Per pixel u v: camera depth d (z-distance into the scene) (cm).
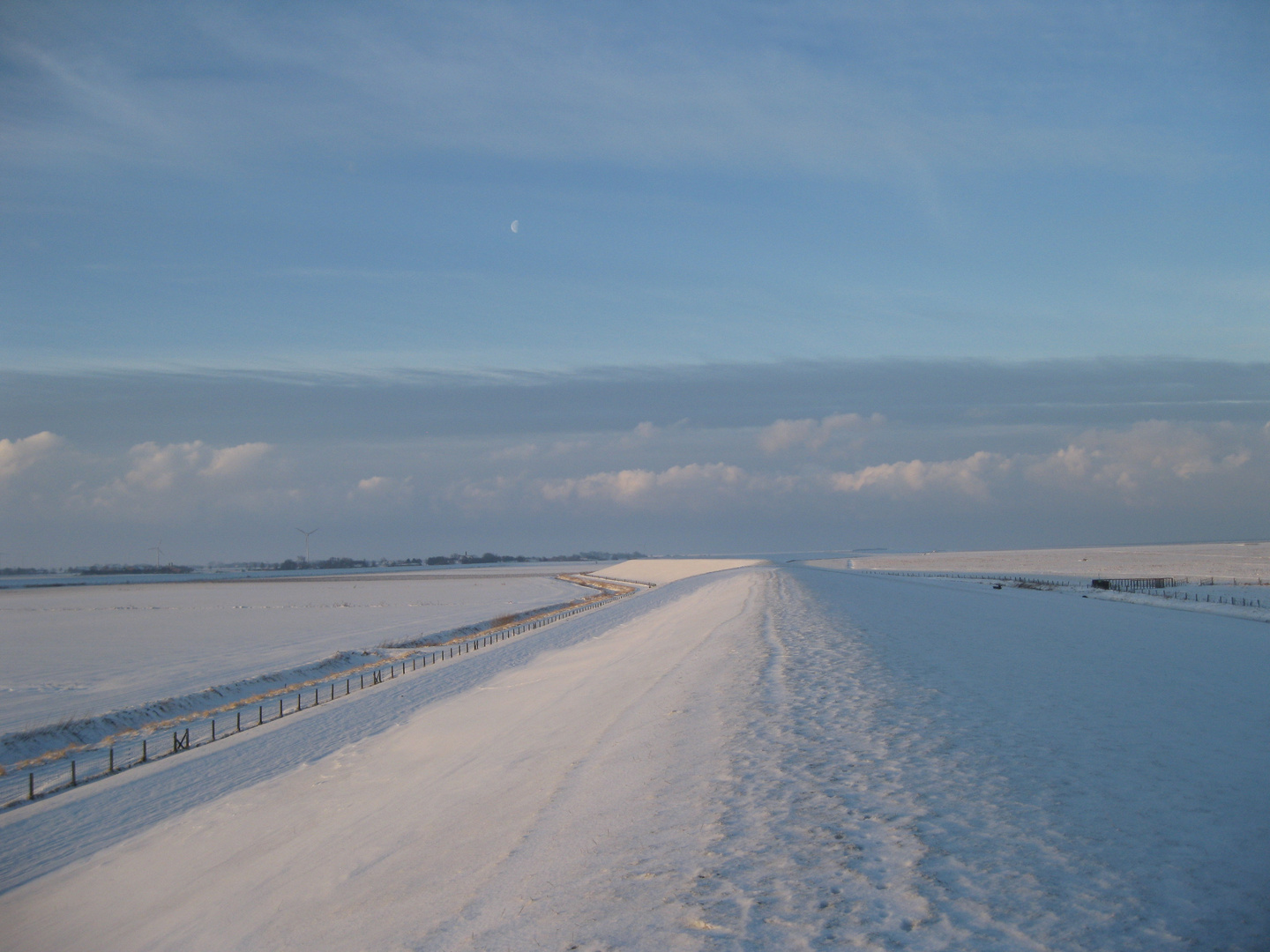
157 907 1300
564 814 1138
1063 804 952
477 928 805
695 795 1054
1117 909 689
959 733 1291
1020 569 14062
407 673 4028
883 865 781
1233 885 741
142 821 1875
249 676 4231
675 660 2567
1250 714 1591
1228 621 4228
